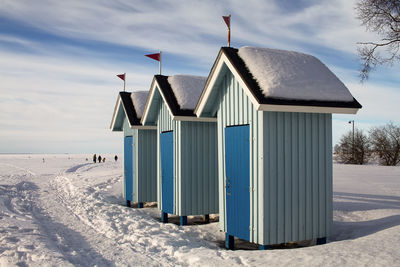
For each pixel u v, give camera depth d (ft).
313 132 23.31
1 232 26.05
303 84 22.58
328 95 22.72
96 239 26.30
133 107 43.73
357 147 171.73
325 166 23.70
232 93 25.00
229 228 25.07
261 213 21.68
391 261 16.14
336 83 23.97
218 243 26.23
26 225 29.50
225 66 25.11
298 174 22.66
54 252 21.29
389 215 27.86
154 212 40.22
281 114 22.24
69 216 36.09
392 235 20.24
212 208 33.53
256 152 22.25
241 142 23.89
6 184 64.03
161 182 36.29
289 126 22.49
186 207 32.45
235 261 18.47
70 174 93.20
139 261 20.26
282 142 22.21
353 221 27.96
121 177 72.64
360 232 23.79
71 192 55.98
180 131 32.53
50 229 29.53
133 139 43.80
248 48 24.59
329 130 23.98
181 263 19.86
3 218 31.60
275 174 21.93
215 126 34.22
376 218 27.76
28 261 19.67
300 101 21.49
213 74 25.95
